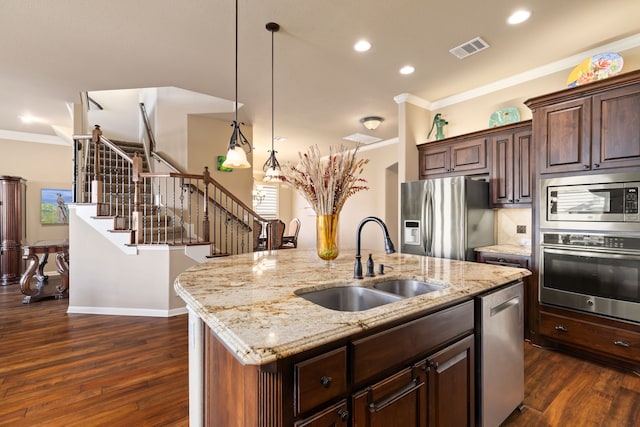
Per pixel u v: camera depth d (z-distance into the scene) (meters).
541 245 2.76
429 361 1.23
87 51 2.90
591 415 1.85
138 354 2.67
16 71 3.29
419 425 1.19
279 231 6.02
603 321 2.40
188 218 4.89
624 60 2.78
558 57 3.07
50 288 4.95
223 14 2.37
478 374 1.51
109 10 2.30
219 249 5.11
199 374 1.34
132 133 6.38
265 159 8.21
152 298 3.70
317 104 4.34
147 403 1.99
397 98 4.08
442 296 1.30
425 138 4.25
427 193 3.62
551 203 2.69
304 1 2.24
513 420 1.81
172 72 3.35
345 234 7.42
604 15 2.42
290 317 1.02
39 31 2.57
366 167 6.95
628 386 2.15
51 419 1.83
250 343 0.82
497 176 3.42
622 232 2.30
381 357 1.05
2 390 2.12
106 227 3.75
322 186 1.97
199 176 3.98
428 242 3.60
